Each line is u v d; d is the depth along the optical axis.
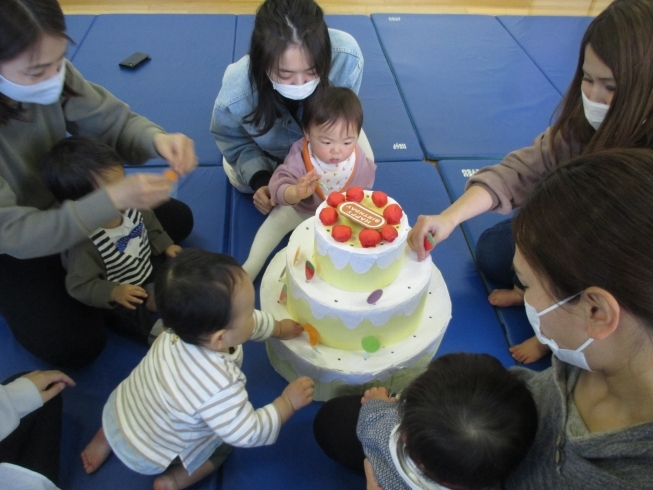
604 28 0.84
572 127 1.03
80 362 1.13
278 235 1.36
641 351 0.52
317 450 1.04
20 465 0.89
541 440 0.68
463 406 0.66
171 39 2.31
